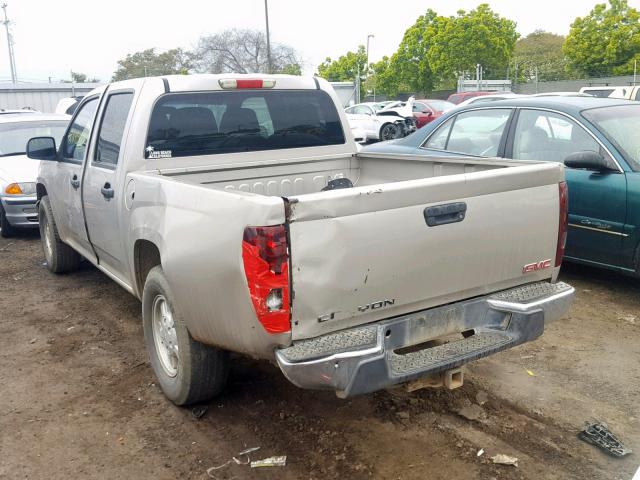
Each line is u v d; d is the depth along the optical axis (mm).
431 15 48406
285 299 2863
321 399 4051
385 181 5242
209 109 4625
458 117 7062
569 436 3607
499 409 3891
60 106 17531
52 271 6891
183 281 3375
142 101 4391
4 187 8383
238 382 4277
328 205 2879
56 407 4074
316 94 5176
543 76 47188
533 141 6277
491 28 45250
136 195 4051
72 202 5582
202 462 3449
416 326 3244
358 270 3000
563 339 4902
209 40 39594
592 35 42000
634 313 5371
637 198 5305
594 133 5754
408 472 3305
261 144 4895
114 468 3418
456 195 3250
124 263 4559
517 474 3271
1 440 3705
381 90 52875
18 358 4832
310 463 3406
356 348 2939
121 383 4371
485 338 3404
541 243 3691
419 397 4035
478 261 3418
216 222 3090
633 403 3961
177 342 3738
